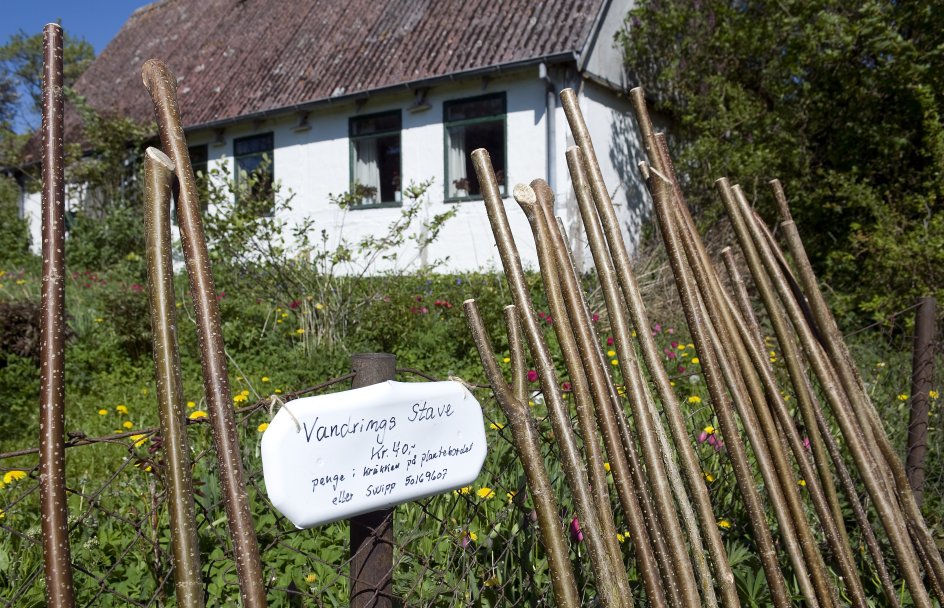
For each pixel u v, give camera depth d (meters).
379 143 11.86
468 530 2.34
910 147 8.18
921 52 7.82
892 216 7.50
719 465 2.83
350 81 11.83
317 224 12.48
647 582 1.58
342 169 12.16
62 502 1.19
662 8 10.06
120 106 15.91
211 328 1.27
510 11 10.95
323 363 6.21
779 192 2.30
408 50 11.64
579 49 9.59
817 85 8.48
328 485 1.42
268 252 7.23
